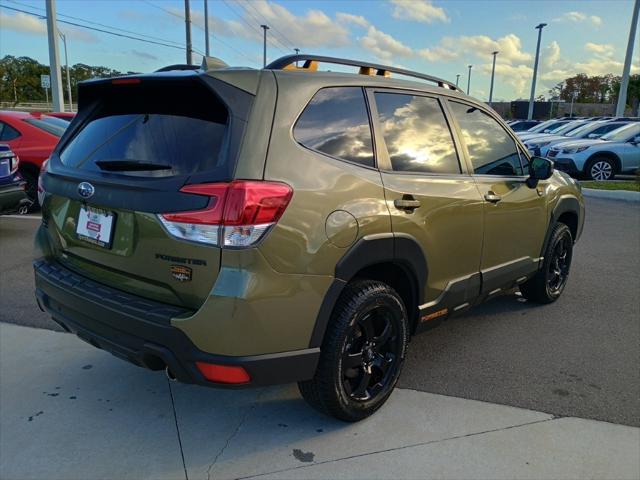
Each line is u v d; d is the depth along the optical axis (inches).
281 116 95.5
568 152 553.3
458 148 136.6
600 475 98.3
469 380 133.1
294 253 91.8
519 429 112.1
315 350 98.4
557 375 136.3
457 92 144.9
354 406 109.8
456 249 130.5
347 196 101.0
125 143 104.3
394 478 96.8
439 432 110.7
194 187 88.0
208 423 113.4
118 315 95.2
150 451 103.7
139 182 94.3
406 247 112.6
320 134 101.9
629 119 665.0
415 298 121.5
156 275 93.7
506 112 2298.2
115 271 101.3
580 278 221.8
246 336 88.8
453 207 126.8
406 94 125.4
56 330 157.8
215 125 93.2
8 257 232.5
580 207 197.9
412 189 115.7
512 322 172.6
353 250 100.6
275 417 116.0
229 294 86.6
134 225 94.9
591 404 122.3
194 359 89.6
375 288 108.0
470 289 139.1
